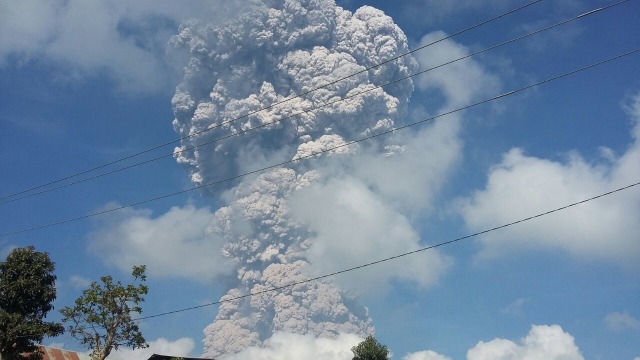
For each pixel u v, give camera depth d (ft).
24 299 146.82
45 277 151.12
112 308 149.79
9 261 149.18
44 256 151.53
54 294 150.41
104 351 148.56
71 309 149.18
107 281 153.07
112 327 149.89
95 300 149.89
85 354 184.85
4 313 143.33
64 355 180.04
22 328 142.41
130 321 151.02
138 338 151.23
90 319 148.15
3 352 144.77
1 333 142.82
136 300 151.94
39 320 148.36
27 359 151.12
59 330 148.36
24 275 148.15
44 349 176.45
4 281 147.33
